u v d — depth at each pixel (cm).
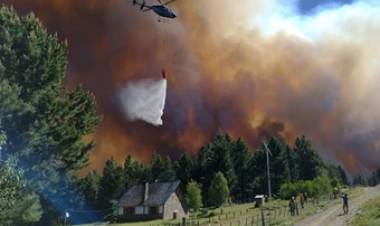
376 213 3328
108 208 9231
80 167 3400
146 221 6619
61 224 3534
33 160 3016
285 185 7200
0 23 3067
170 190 7094
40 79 3111
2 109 2638
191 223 4816
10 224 2484
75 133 3253
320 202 5831
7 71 2933
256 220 4172
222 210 6072
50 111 3084
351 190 8406
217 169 9875
